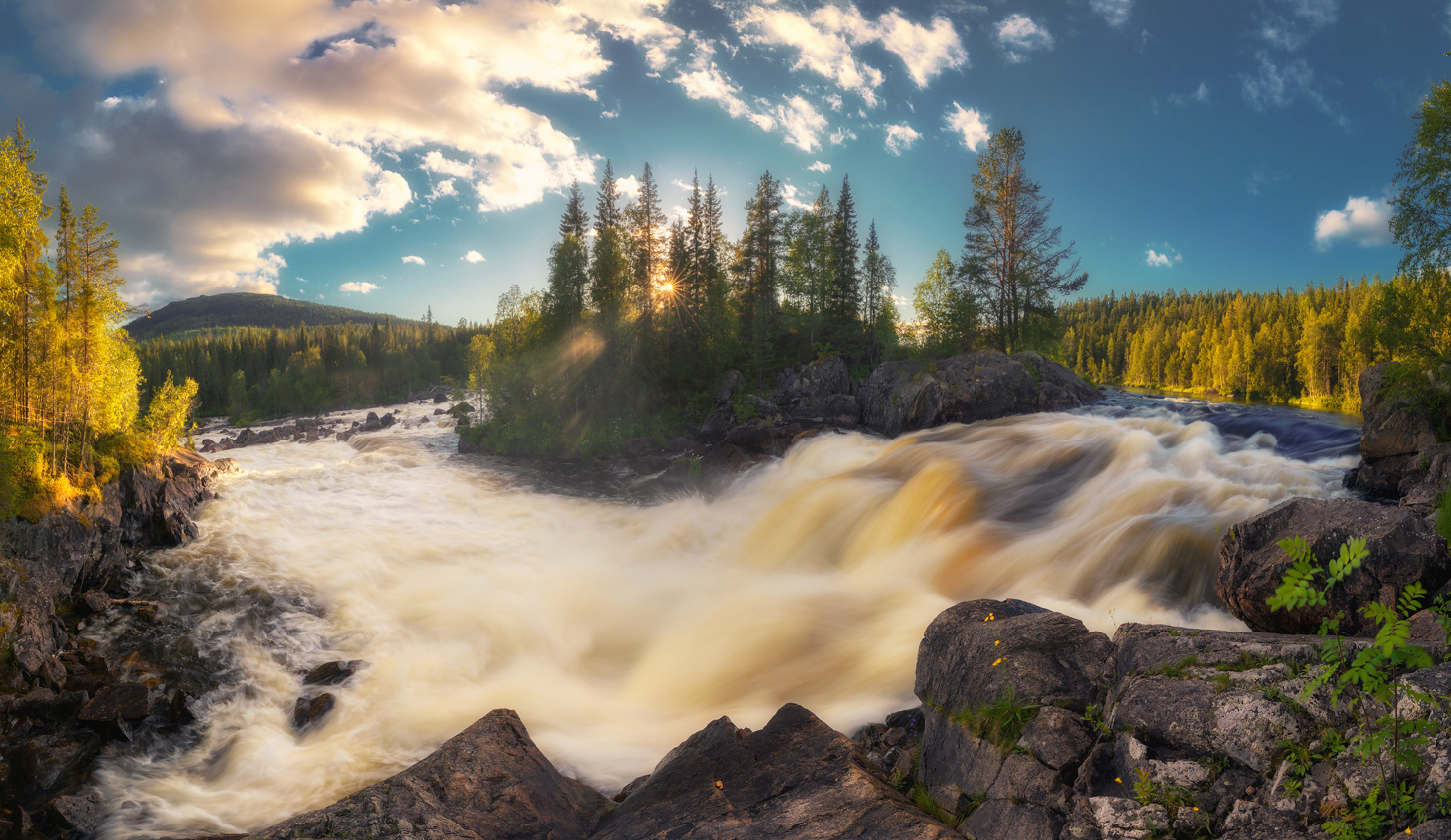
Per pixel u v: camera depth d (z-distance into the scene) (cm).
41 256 2073
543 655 1781
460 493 3434
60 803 1175
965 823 670
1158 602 1580
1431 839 425
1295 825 495
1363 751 444
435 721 1459
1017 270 5125
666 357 5638
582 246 5669
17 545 1720
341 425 6462
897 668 1381
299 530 2614
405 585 2200
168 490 2456
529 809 762
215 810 1206
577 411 4975
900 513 2595
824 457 3788
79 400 2162
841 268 6372
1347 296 11169
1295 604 454
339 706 1517
